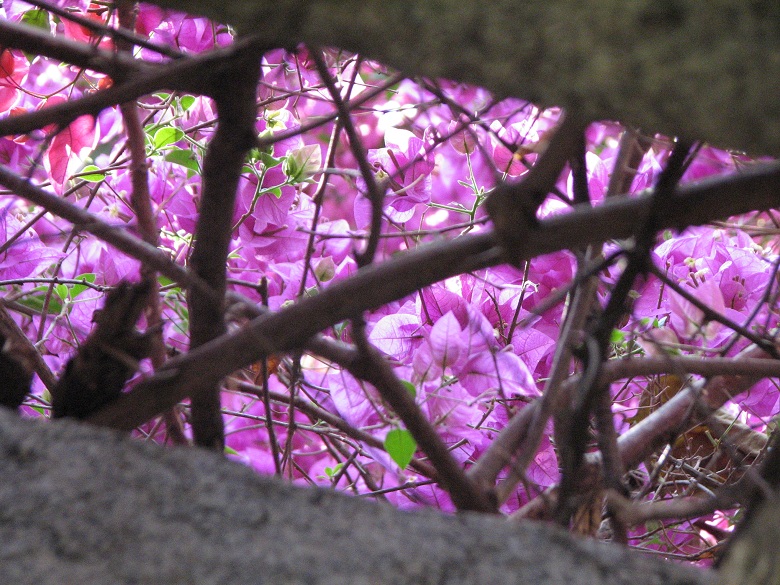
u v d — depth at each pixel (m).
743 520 2.09
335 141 2.38
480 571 1.62
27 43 2.16
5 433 1.91
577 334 2.21
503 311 2.53
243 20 1.63
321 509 1.78
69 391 2.13
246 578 1.56
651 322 2.43
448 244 2.11
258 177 2.50
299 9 1.59
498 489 2.23
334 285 2.12
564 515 2.14
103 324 2.12
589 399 2.14
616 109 1.56
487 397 2.41
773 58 1.41
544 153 2.08
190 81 2.13
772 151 1.51
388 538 1.69
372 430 2.37
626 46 1.48
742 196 2.09
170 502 1.75
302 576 1.57
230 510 1.73
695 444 2.50
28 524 1.66
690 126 1.53
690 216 2.10
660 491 2.44
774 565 1.36
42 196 2.17
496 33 1.53
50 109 2.13
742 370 2.23
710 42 1.44
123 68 2.17
